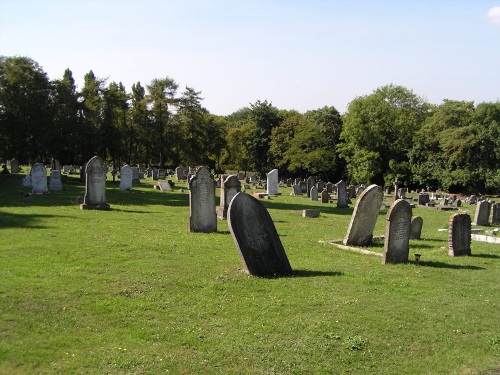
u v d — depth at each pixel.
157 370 7.30
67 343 7.99
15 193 32.72
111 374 7.12
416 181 71.06
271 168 86.81
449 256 17.27
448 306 10.89
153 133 75.00
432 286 12.63
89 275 11.74
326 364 7.78
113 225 20.00
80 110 59.00
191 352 7.95
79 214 22.91
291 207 34.41
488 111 67.44
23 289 10.34
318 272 13.53
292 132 81.81
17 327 8.44
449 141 65.06
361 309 10.31
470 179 64.38
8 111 52.22
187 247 16.05
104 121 59.44
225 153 89.31
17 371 7.06
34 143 54.50
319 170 75.94
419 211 39.03
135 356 7.68
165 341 8.29
